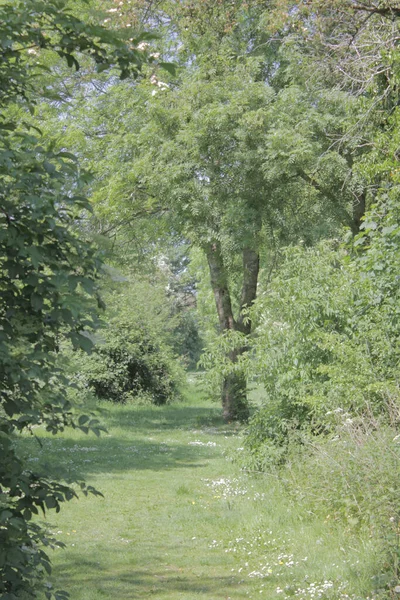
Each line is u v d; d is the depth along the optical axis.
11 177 3.92
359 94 13.66
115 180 19.52
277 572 6.70
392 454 7.01
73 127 20.08
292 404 10.83
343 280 10.41
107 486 11.57
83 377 24.80
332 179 17.03
